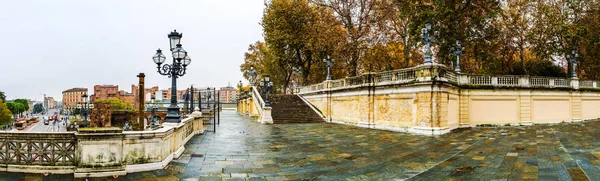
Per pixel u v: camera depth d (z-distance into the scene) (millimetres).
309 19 37562
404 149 11695
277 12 37031
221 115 40500
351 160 9516
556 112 23516
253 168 8305
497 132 17469
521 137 14766
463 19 26812
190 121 14445
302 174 7719
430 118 17172
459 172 7828
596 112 27172
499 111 21344
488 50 28484
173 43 11391
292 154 10500
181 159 9266
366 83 22266
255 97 32031
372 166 8664
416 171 8039
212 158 9562
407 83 18625
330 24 35531
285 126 22594
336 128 20984
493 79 21359
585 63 33750
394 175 7637
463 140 14188
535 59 35312
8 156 7070
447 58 27781
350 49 33594
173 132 9312
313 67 44812
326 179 7242
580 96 25312
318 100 30828
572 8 29109
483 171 7863
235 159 9477
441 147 12133
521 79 22047
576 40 28453
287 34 36969
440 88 17375
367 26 33812
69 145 7121
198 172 7711
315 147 12148
